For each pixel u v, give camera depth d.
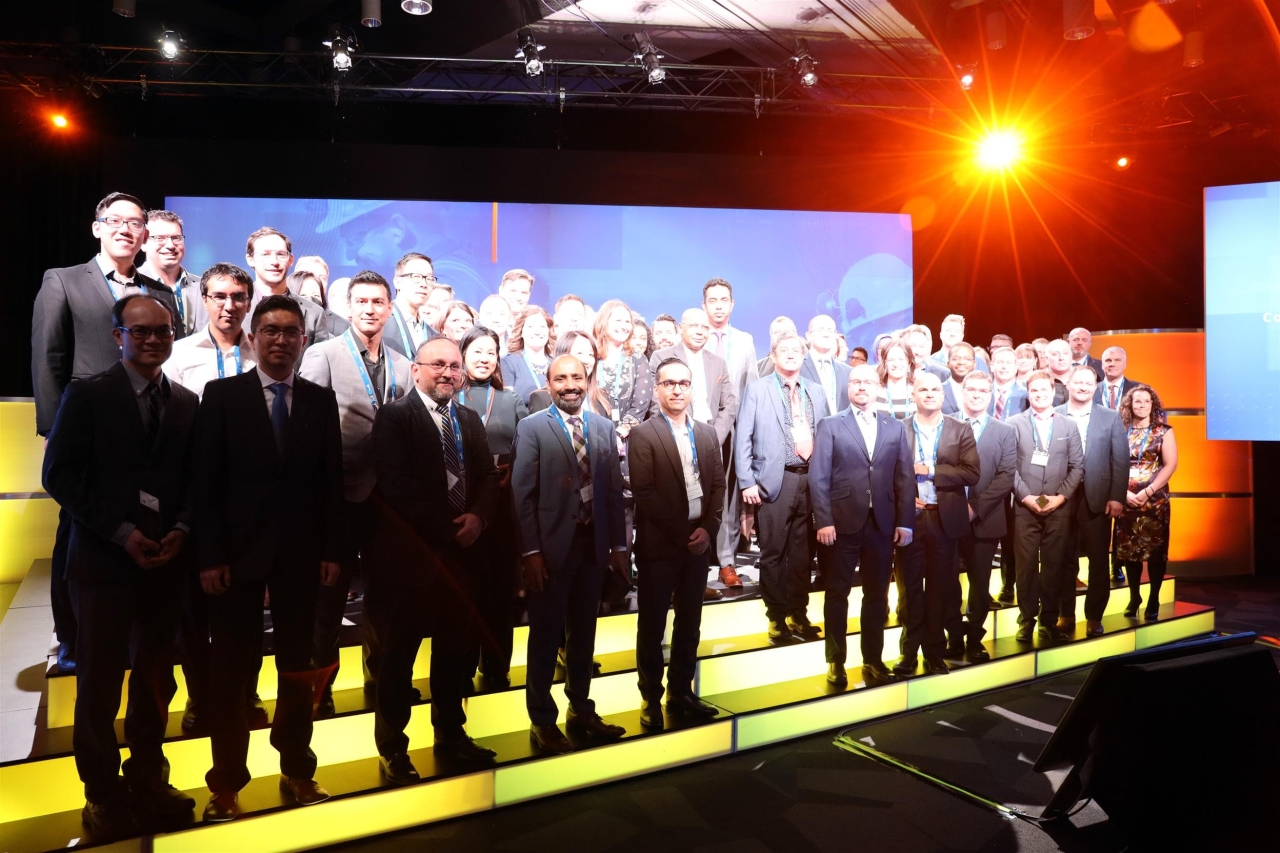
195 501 2.44
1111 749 2.59
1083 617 5.27
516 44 6.75
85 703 2.35
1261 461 7.29
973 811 3.00
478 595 3.34
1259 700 2.70
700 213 7.22
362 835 2.69
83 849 2.29
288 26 6.54
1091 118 7.00
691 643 3.46
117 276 2.95
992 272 7.96
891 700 3.96
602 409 3.73
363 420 3.04
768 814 2.94
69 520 2.83
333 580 2.59
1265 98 6.55
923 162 7.63
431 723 3.08
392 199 6.82
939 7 6.08
